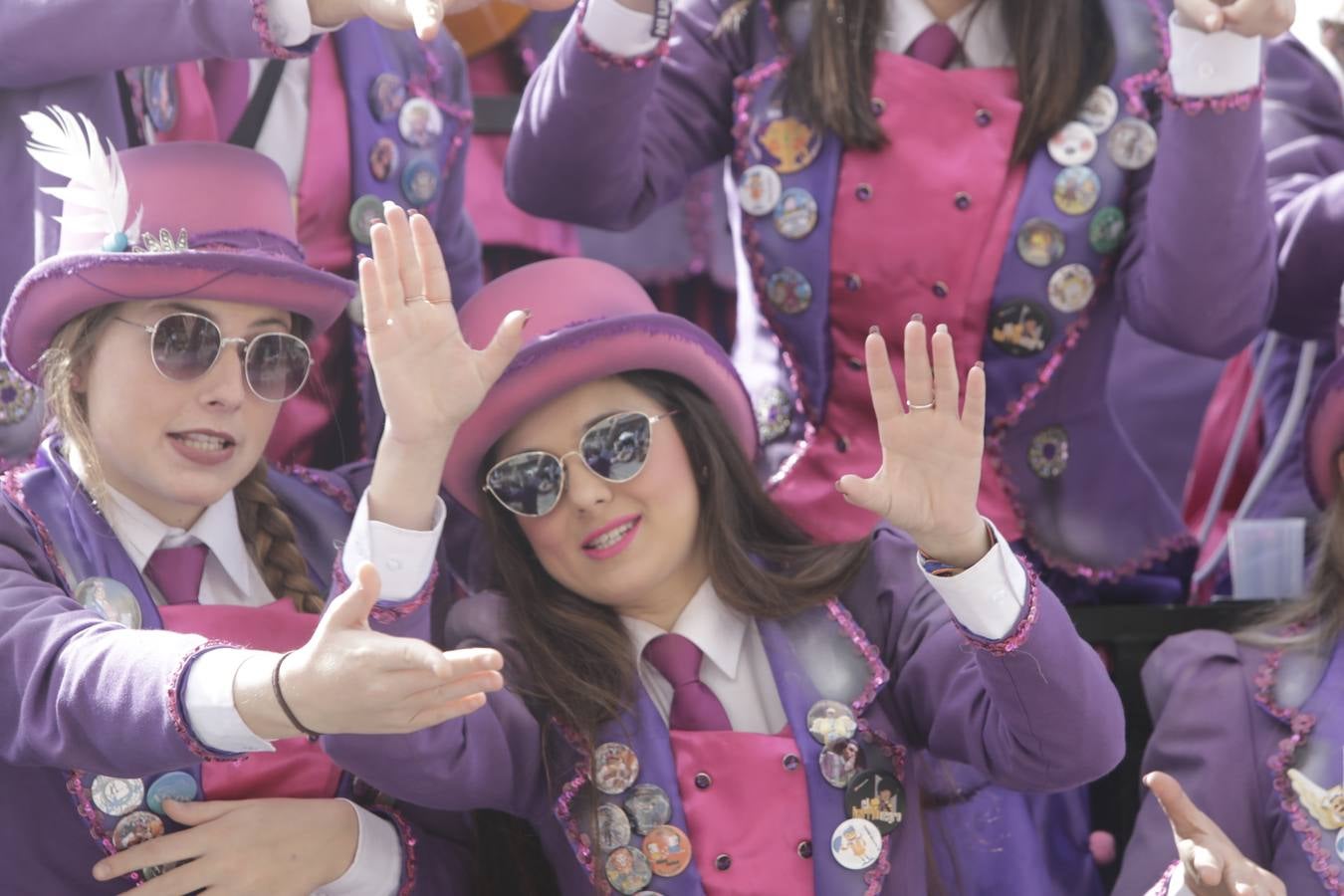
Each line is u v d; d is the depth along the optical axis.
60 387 8.78
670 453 9.05
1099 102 10.32
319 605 9.20
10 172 10.09
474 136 14.02
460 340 7.66
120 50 9.50
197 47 9.27
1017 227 10.20
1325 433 10.18
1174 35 9.73
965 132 10.29
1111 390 13.36
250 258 8.62
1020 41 10.30
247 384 8.77
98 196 8.75
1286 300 11.14
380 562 7.76
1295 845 9.40
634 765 8.67
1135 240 10.35
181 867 8.38
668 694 9.11
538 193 10.60
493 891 9.30
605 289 9.27
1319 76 12.14
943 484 7.83
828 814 8.55
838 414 10.43
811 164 10.38
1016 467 10.41
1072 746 8.16
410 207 11.52
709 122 10.85
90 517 8.69
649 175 10.67
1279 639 10.03
